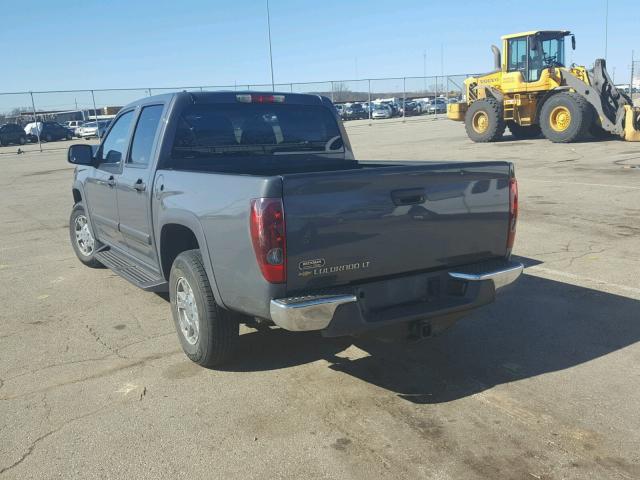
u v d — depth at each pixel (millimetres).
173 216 4367
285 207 3346
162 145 4855
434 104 49250
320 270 3482
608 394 3793
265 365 4375
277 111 5434
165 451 3297
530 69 20062
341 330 3500
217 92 5168
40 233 9477
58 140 43969
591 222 8461
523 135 22312
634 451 3178
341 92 43906
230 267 3709
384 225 3629
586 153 16453
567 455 3156
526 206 9789
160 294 6117
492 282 3938
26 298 6074
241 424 3557
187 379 4172
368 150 21047
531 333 4809
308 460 3178
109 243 6363
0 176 19516
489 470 3047
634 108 17891
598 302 5410
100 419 3648
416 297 3863
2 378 4242
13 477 3092
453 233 3914
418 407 3713
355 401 3811
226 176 3686
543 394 3822
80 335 5031
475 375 4125
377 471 3064
